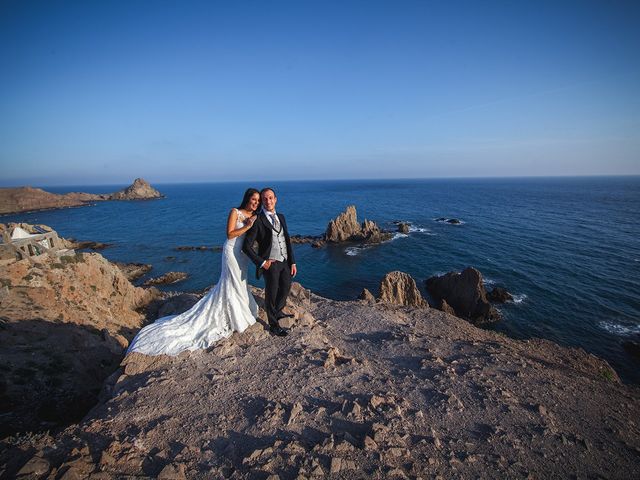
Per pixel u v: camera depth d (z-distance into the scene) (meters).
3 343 9.28
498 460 3.89
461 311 28.14
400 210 98.06
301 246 53.91
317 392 5.05
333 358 6.07
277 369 5.63
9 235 19.81
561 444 4.32
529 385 5.97
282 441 3.93
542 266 38.84
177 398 4.80
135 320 15.60
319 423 4.32
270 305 6.69
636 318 26.27
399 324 9.36
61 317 11.72
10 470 3.23
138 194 176.25
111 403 4.77
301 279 38.12
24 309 11.34
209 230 72.25
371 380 5.57
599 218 76.44
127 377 5.45
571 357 9.52
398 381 5.68
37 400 7.48
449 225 68.62
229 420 4.34
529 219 75.44
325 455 3.70
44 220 93.06
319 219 85.69
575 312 27.45
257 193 6.38
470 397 5.25
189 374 5.41
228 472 3.47
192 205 136.62
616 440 4.62
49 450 3.62
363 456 3.72
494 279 34.78
